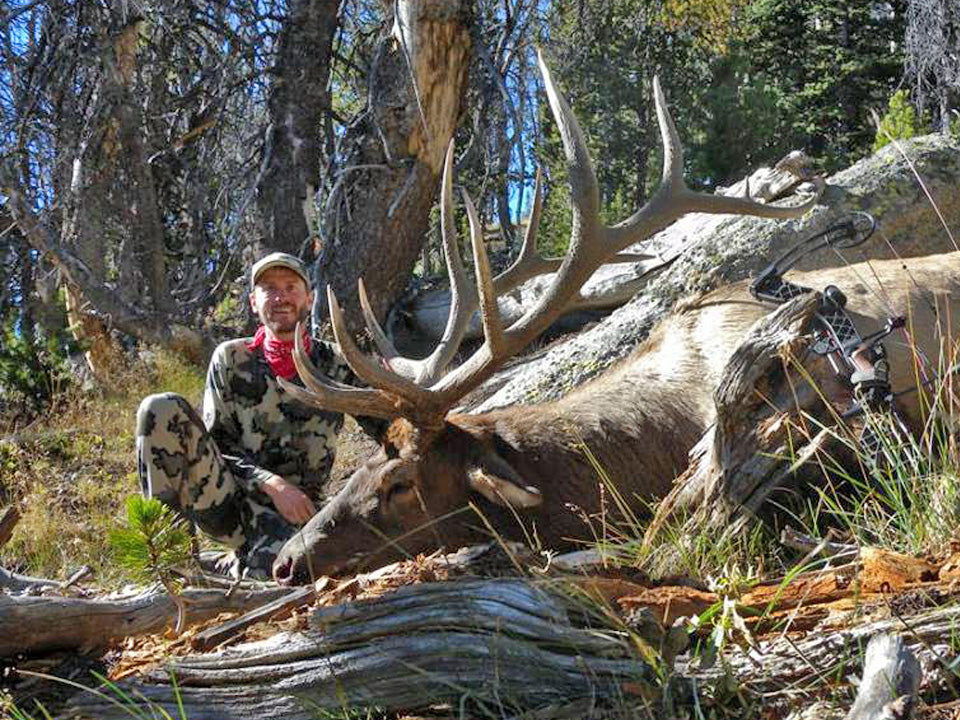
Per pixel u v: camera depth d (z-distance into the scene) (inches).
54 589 91.6
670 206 122.1
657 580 90.9
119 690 77.5
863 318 138.1
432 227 408.8
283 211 311.0
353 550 119.5
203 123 342.6
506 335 119.3
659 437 129.8
